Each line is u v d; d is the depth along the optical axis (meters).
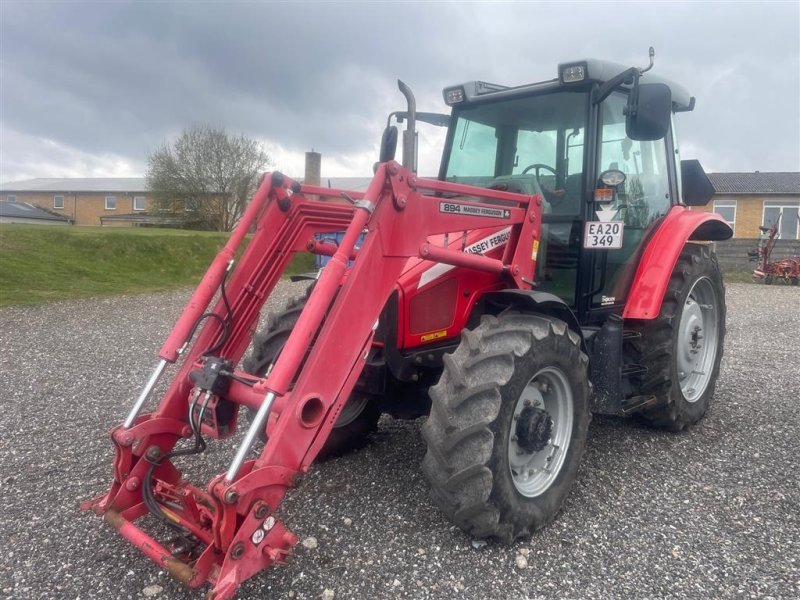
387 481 3.50
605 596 2.50
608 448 4.05
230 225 32.06
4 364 6.42
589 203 3.62
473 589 2.53
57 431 4.39
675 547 2.86
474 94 4.12
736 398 5.29
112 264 14.90
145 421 2.71
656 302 3.88
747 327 9.91
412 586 2.54
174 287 13.66
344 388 2.57
